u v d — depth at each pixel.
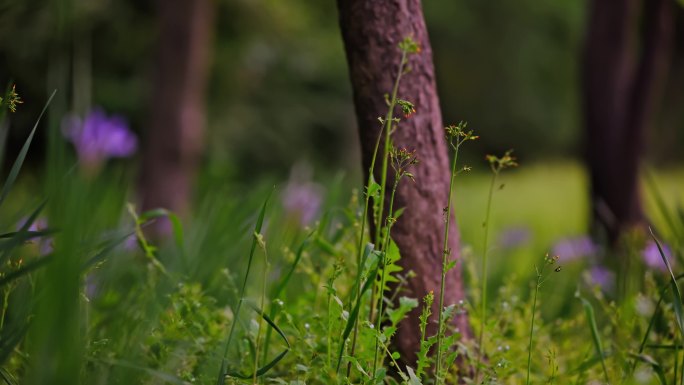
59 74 2.10
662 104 37.47
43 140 16.86
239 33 17.48
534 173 34.78
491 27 36.16
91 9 15.18
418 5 2.70
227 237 3.86
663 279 3.88
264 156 20.00
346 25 2.67
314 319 2.57
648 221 7.04
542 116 38.41
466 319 2.84
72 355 1.71
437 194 2.69
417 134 2.66
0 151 2.56
